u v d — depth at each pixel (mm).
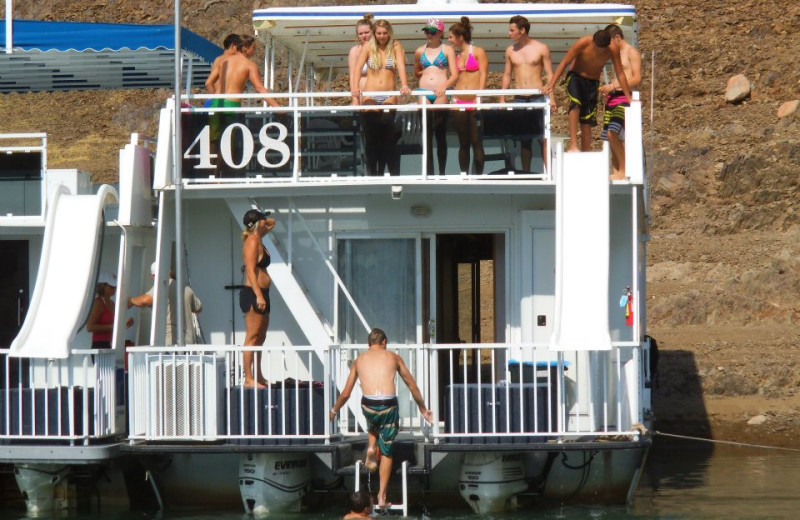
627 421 22469
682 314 46906
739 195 60594
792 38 83250
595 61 24812
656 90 78875
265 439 22047
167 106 24281
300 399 22375
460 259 28766
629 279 24562
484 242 28672
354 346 22234
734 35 85000
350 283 25047
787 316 46062
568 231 22203
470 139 24219
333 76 32688
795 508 24250
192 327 24172
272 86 28328
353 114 24375
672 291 49719
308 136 24422
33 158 26516
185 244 25500
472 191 23719
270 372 25250
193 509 23188
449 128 24281
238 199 24422
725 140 67938
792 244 53969
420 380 22453
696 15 88250
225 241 25453
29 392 22750
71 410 22312
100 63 32938
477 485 22203
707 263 52594
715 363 41469
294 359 24531
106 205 26375
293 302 23953
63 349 22234
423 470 21641
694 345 43781
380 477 21719
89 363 24641
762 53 81062
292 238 25000
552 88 24188
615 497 23094
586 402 22844
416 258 24922
